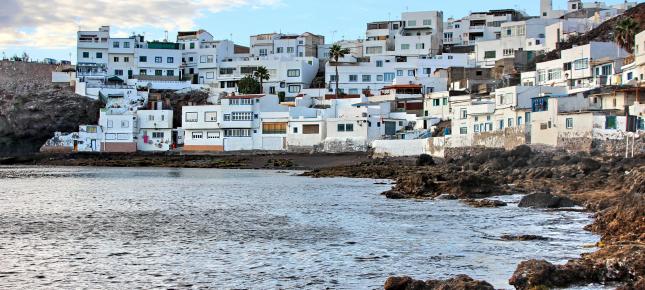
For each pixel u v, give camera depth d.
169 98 162.38
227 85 171.62
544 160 82.88
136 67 171.62
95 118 157.00
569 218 47.78
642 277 25.08
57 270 32.59
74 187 83.56
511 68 143.25
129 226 47.47
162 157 142.75
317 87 169.50
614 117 83.06
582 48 114.62
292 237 42.00
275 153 137.00
